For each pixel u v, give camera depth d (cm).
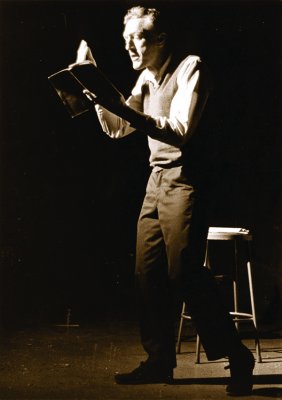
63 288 576
